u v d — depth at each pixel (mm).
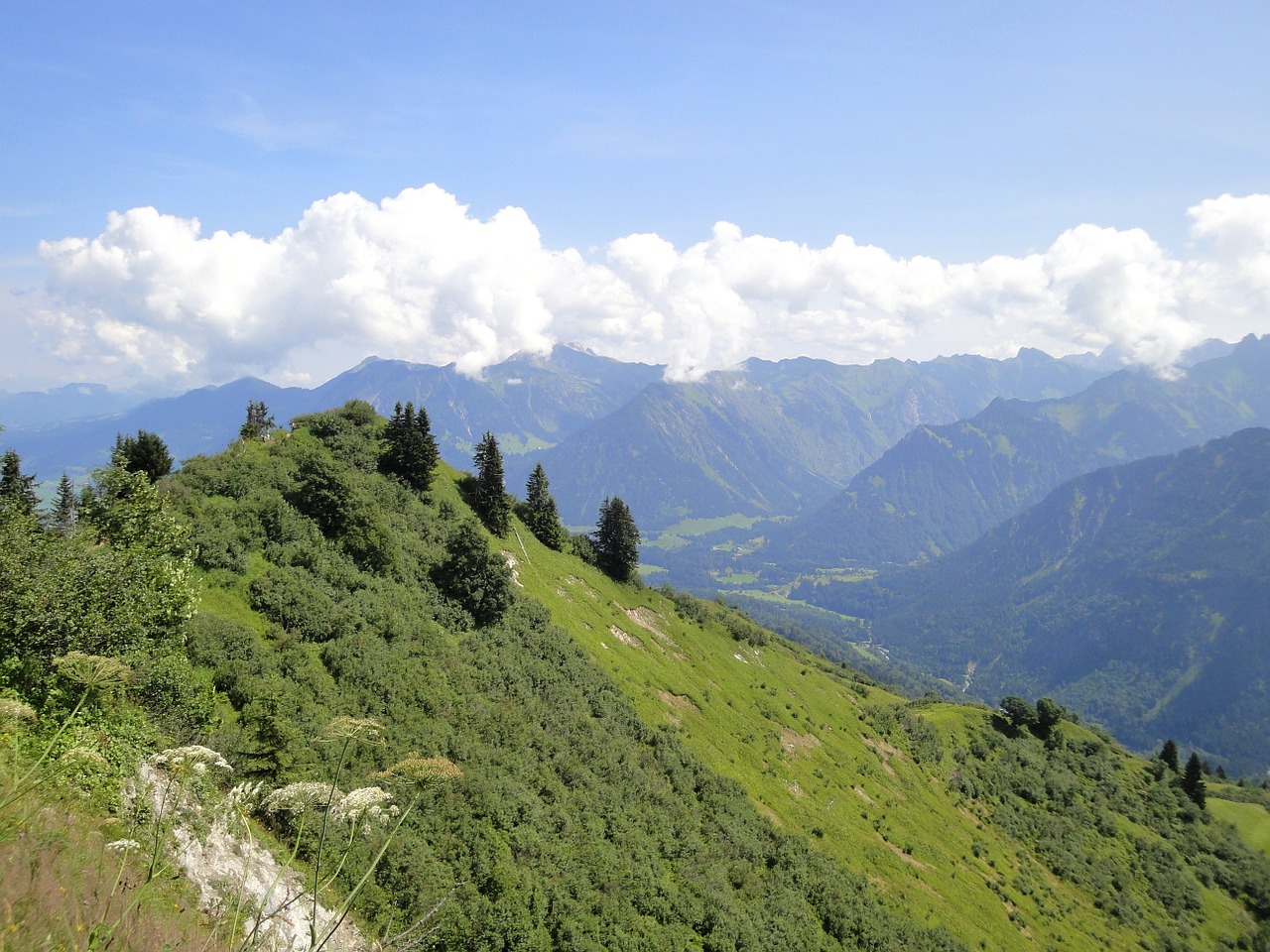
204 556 53344
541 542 123938
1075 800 131625
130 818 16469
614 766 59812
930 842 93250
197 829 19125
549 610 91312
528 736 54594
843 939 56500
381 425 109875
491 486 111938
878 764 110500
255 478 72875
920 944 61812
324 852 27031
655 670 98500
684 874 50531
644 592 131375
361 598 61594
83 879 11656
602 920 39031
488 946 30938
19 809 12562
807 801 86250
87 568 24453
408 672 52250
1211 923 110875
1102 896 103438
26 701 18703
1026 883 96375
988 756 135750
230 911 15141
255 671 41312
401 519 88750
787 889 58750
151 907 12328
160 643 29625
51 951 9570
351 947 21828
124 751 19359
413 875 30359
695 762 74375
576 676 75750
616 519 133125
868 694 153500
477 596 75125
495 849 37312
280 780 29938
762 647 140750
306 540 65875
